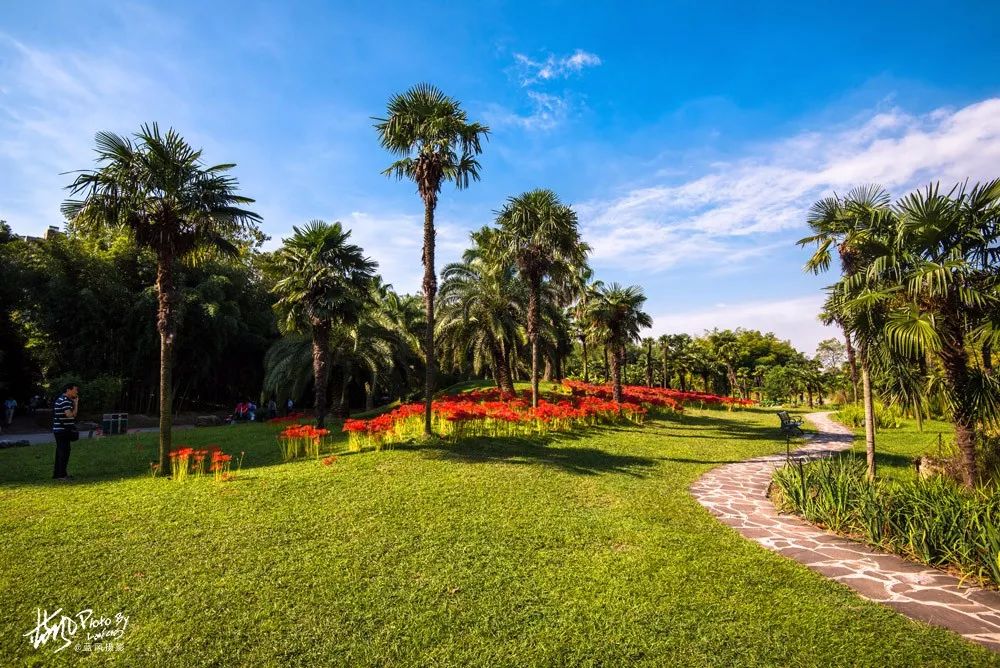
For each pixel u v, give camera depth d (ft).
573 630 13.65
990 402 24.31
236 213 34.12
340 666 12.02
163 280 32.68
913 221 25.07
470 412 42.16
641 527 22.35
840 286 30.45
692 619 14.23
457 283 73.15
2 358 73.20
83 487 27.89
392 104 42.55
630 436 51.13
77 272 75.61
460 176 43.80
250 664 12.03
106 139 30.35
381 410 78.33
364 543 19.67
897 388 28.17
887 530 20.45
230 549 18.84
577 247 63.10
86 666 11.88
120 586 15.76
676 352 164.14
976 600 15.65
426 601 15.15
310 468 32.17
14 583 15.80
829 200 30.89
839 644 13.01
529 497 26.66
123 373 80.94
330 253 50.93
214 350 91.86
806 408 143.02
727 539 21.11
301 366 71.31
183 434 50.62
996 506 18.97
